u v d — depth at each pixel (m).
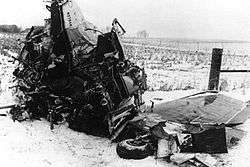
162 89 16.58
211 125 8.63
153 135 8.53
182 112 10.87
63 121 10.55
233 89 16.30
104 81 9.91
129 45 47.12
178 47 53.75
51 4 11.82
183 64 29.84
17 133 8.86
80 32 12.03
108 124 9.45
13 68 20.73
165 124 9.14
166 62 30.47
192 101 12.37
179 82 20.14
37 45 12.51
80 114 9.96
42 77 11.40
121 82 10.08
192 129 8.66
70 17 12.05
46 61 11.83
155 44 58.25
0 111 10.72
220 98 12.66
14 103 11.88
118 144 8.53
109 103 9.53
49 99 10.73
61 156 8.05
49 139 9.09
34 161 7.36
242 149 8.57
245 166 7.62
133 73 11.68
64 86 10.77
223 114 10.67
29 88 11.40
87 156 8.34
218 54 13.80
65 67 11.10
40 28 13.38
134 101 11.16
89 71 10.49
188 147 8.20
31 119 10.45
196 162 7.70
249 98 13.84
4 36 44.72
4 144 7.88
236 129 9.73
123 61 11.06
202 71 25.92
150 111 11.16
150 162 7.91
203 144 8.18
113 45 10.41
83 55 11.11
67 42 11.32
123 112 9.88
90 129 9.84
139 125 8.98
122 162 7.96
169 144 8.15
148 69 25.52
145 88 12.58
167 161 7.97
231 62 31.66
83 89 10.32
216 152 8.22
